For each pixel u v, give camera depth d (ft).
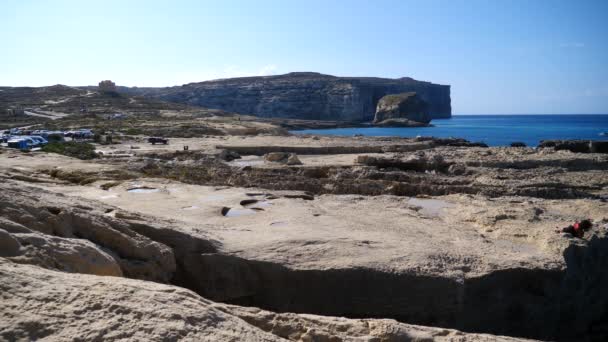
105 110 376.27
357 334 22.02
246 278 36.91
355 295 35.45
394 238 43.78
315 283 35.63
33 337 14.38
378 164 114.52
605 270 45.34
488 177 95.81
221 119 358.64
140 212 47.85
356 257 37.73
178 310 17.37
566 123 643.45
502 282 36.81
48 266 22.33
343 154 147.95
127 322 15.93
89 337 14.84
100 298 16.93
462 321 35.22
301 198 64.59
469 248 42.01
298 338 21.35
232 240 41.39
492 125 569.23
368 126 506.07
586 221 47.44
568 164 114.21
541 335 38.40
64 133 203.21
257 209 55.67
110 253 31.68
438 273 35.53
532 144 255.50
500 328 36.73
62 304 16.12
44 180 68.39
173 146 162.09
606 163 114.01
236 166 112.37
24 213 29.89
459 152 140.87
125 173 83.51
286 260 37.09
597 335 43.29
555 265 38.40
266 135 240.53
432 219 54.24
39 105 401.29
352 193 81.51
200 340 16.05
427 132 394.11
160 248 35.01
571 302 40.50
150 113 377.09
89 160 109.81
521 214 52.95
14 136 173.27
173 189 67.26
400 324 23.12
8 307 15.19
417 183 87.15
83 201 41.39
